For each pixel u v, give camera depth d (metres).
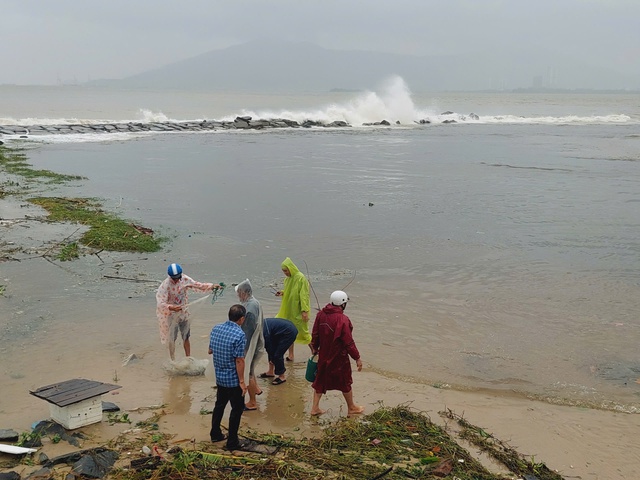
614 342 10.31
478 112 110.81
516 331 10.74
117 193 23.61
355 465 6.23
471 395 8.41
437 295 12.62
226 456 6.36
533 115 101.62
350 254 15.77
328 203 22.81
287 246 16.45
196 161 34.22
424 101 182.00
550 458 6.82
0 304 11.39
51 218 18.44
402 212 21.33
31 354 9.24
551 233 18.30
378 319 11.20
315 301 12.08
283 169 31.73
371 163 34.66
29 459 6.11
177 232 17.75
